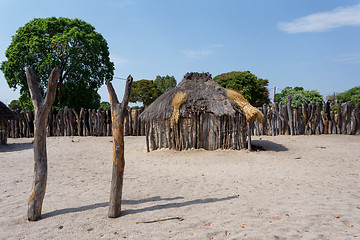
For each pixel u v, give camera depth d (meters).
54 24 22.80
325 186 5.98
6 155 10.76
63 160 9.73
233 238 3.42
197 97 11.27
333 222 3.85
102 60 24.98
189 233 3.62
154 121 11.57
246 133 11.14
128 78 4.36
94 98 28.34
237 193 5.55
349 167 8.04
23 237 3.61
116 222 4.08
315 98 27.08
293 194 5.39
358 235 3.39
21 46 21.59
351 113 15.93
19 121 17.86
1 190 5.87
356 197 5.10
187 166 8.60
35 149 4.31
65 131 17.84
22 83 22.19
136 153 11.45
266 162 9.02
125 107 4.32
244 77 32.81
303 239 3.33
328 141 13.42
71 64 22.59
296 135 15.73
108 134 18.09
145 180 6.83
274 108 16.27
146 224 3.97
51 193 5.64
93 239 3.51
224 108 10.79
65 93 23.78
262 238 3.39
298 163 8.80
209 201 5.04
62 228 3.89
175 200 5.14
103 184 6.41
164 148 11.39
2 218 4.30
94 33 24.39
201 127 11.14
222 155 10.12
